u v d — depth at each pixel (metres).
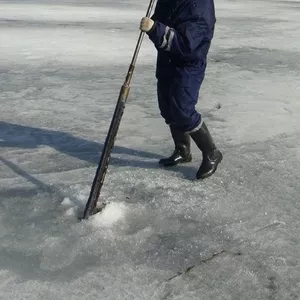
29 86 7.46
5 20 16.52
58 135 5.19
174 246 2.99
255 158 4.47
